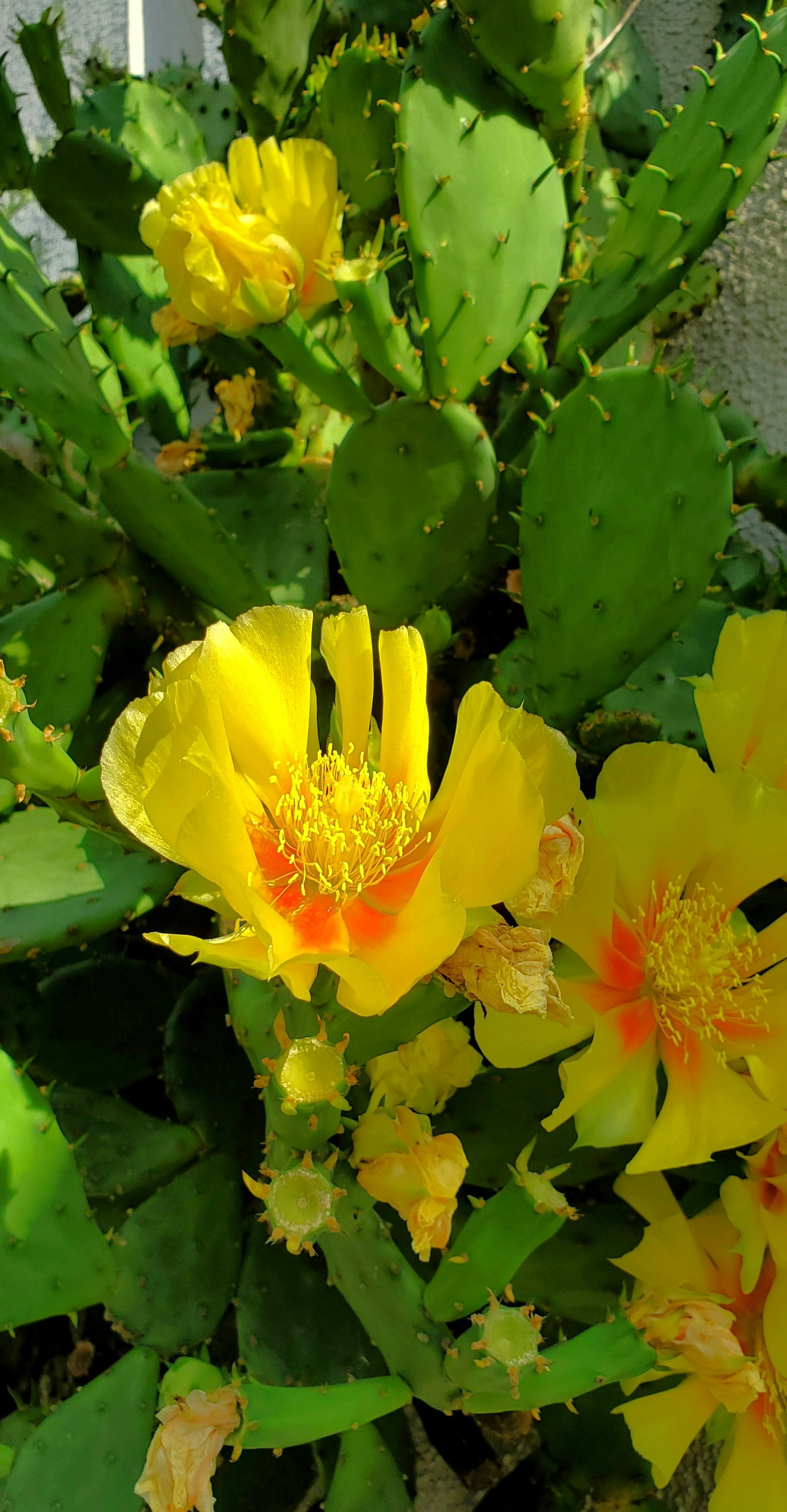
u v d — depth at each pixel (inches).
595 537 13.6
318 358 13.9
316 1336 13.2
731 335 22.1
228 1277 13.4
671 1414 12.1
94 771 10.7
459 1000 10.4
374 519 14.7
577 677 14.2
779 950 12.6
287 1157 10.7
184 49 31.1
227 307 13.6
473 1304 10.5
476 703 9.4
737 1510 11.9
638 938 12.5
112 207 19.1
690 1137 11.5
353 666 10.5
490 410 20.6
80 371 15.2
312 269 15.3
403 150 13.5
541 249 14.6
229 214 13.6
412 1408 16.8
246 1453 14.2
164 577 17.0
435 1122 13.2
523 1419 14.8
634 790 12.0
